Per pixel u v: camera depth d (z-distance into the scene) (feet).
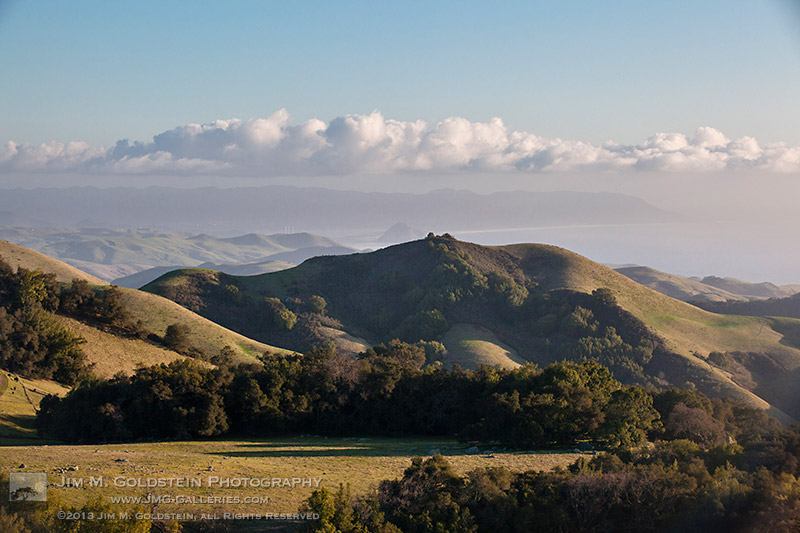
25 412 245.04
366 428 263.70
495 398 227.40
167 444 213.66
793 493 137.08
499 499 135.64
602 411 216.95
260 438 245.86
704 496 139.64
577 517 137.59
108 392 233.96
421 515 127.65
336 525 115.34
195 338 426.10
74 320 358.23
